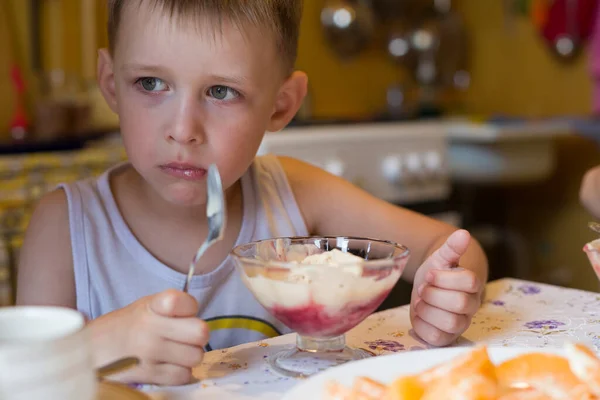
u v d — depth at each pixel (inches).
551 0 113.9
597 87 103.9
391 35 119.6
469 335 28.3
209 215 24.0
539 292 34.9
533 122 103.9
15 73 83.6
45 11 87.7
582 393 18.1
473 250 35.2
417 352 21.7
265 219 38.3
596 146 111.1
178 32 28.1
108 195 36.1
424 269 29.2
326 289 22.2
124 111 30.5
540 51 119.0
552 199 119.0
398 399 17.6
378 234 38.9
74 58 90.3
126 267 34.9
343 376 20.0
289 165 42.2
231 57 28.8
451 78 125.3
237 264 24.0
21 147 69.5
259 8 29.7
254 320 36.0
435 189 98.2
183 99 28.8
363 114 117.4
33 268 34.0
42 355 15.1
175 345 22.2
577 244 116.0
